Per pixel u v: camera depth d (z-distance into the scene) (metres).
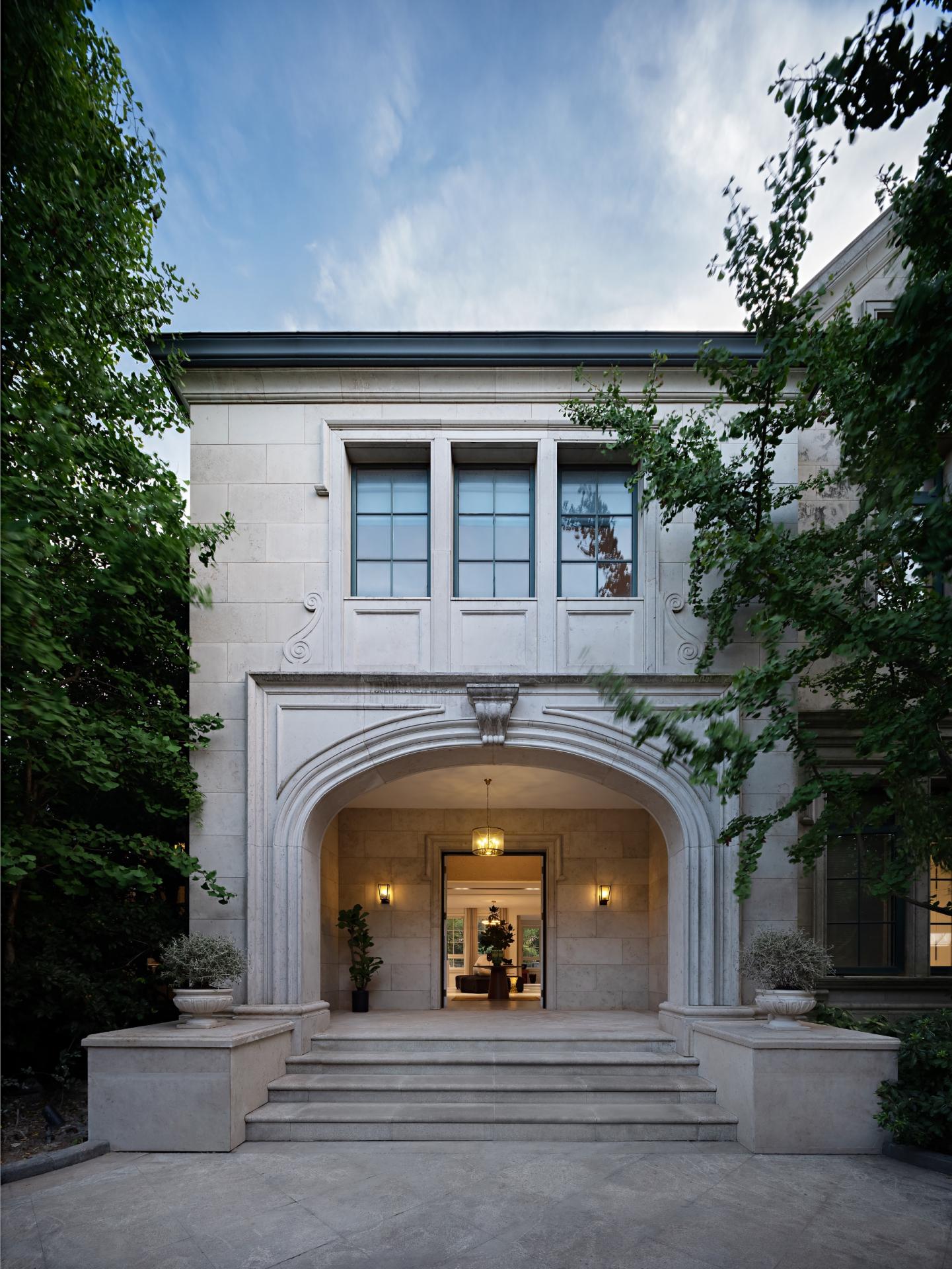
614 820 11.41
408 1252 4.13
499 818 11.47
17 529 4.45
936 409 3.64
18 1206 4.74
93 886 7.75
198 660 7.96
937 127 3.31
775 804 7.72
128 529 6.21
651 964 10.94
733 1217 4.55
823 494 9.11
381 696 7.79
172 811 7.56
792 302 4.82
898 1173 5.29
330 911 10.67
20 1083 6.85
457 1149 5.74
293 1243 4.23
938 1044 5.85
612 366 8.20
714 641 7.77
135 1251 4.15
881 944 8.88
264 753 7.71
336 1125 5.95
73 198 5.93
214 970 6.59
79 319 6.50
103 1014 6.93
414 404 8.31
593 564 8.45
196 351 8.05
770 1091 5.75
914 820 4.66
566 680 7.80
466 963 19.58
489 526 8.49
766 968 6.65
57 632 6.46
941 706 4.07
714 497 6.97
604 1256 4.07
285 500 8.18
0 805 6.07
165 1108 5.78
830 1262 4.00
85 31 5.85
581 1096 6.42
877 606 5.24
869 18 3.00
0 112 5.31
